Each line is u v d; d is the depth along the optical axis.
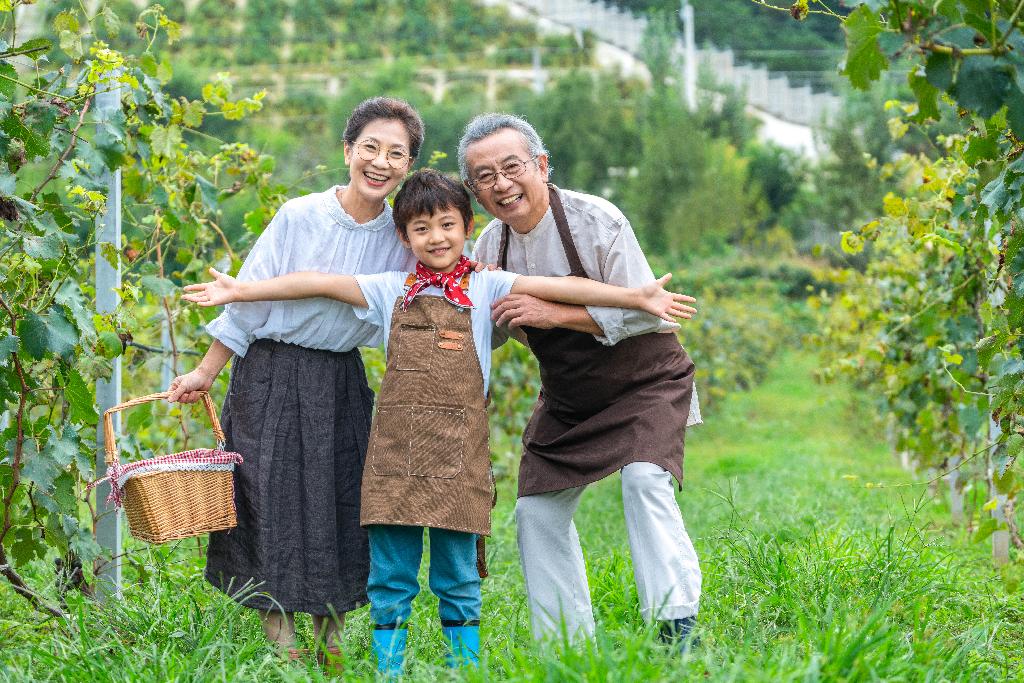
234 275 5.50
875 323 8.34
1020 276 3.71
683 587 3.67
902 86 33.50
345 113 41.38
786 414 18.48
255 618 4.00
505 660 3.32
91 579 4.70
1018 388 3.83
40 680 3.30
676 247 35.47
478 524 3.65
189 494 3.63
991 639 3.71
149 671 3.30
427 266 3.76
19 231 3.84
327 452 3.82
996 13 2.90
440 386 3.65
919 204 5.40
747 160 38.94
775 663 3.10
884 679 3.02
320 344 3.84
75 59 4.32
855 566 4.57
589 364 3.88
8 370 3.87
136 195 5.07
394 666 3.53
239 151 5.70
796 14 3.50
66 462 3.94
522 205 3.83
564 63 53.84
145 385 6.95
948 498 8.47
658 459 3.73
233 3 52.53
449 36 54.00
